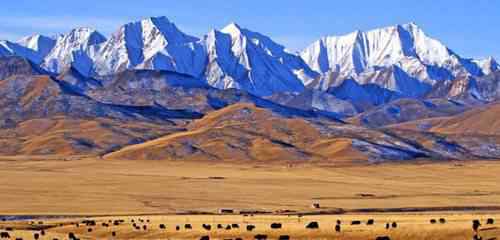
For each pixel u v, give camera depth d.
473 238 197.38
